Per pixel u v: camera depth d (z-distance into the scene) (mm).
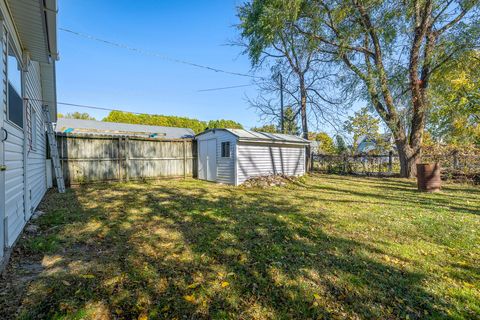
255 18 10344
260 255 2914
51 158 8188
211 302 2012
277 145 10688
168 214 4750
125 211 4941
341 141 14461
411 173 11242
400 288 2262
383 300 2080
